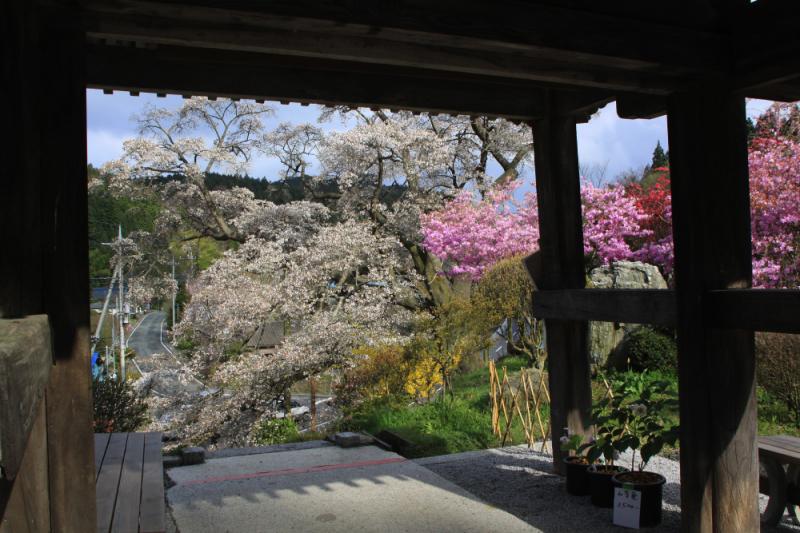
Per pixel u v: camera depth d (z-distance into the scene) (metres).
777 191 9.77
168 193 16.72
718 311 3.53
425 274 16.41
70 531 2.49
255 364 11.73
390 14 2.71
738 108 3.64
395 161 16.98
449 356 9.89
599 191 12.58
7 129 2.15
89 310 2.57
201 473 5.69
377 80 4.54
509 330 11.14
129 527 2.89
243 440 11.78
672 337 9.63
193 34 2.71
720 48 3.53
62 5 2.35
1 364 1.11
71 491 2.50
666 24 3.42
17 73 2.17
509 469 5.55
